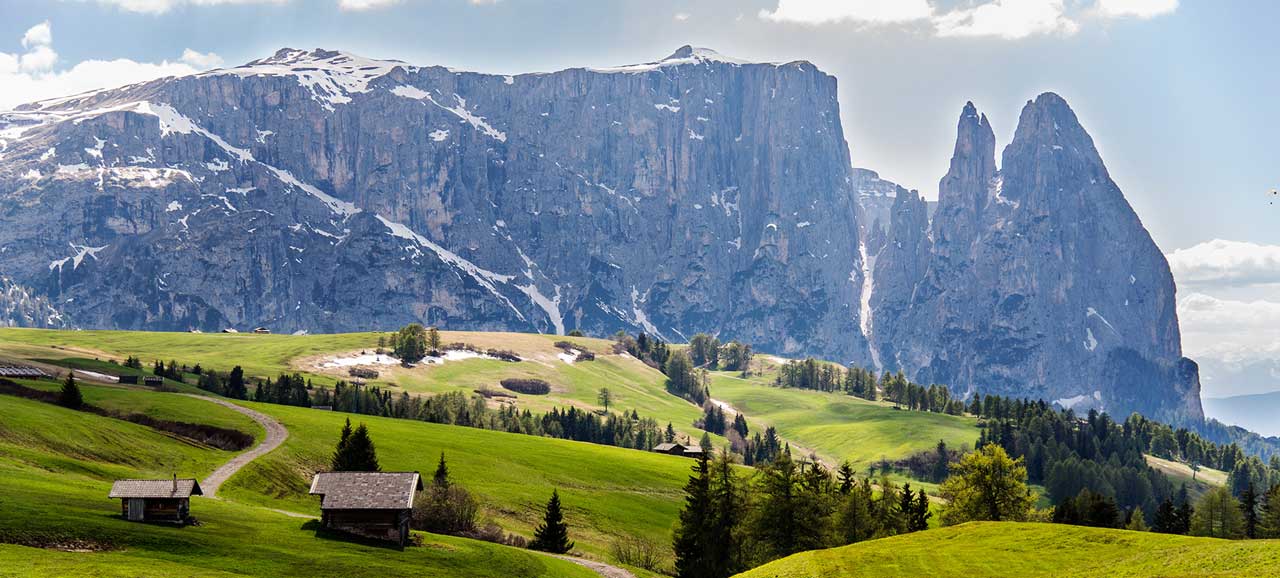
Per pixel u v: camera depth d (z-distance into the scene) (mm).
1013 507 137875
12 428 121062
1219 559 75125
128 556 76938
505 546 110500
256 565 81062
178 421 159500
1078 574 80250
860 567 89812
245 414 174875
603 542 138875
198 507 102312
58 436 124250
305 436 161375
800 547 123938
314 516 117625
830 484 147500
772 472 128500
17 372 186750
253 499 122188
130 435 136750
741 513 124250
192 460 134500
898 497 147000
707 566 120438
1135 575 75938
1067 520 160250
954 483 143750
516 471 168250
